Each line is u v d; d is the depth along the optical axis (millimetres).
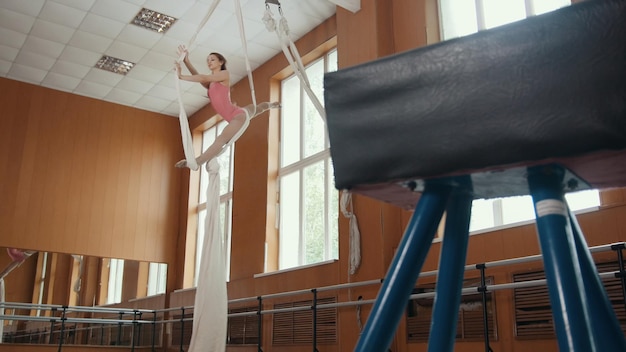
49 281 8711
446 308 818
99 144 9680
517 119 755
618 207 4250
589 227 4398
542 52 755
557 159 740
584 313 686
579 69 729
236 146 8938
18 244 8609
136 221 9734
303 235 7547
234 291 8156
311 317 6766
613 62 710
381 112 860
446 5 6246
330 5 7320
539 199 780
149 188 10016
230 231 9070
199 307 5055
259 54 8586
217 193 5324
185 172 10352
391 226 5980
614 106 700
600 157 730
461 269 845
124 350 8984
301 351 6805
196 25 7809
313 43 7867
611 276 3637
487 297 4957
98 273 9164
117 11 7504
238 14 5598
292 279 7156
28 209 8805
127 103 10062
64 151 9320
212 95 5547
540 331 4512
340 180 877
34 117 9188
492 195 917
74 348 8508
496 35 792
